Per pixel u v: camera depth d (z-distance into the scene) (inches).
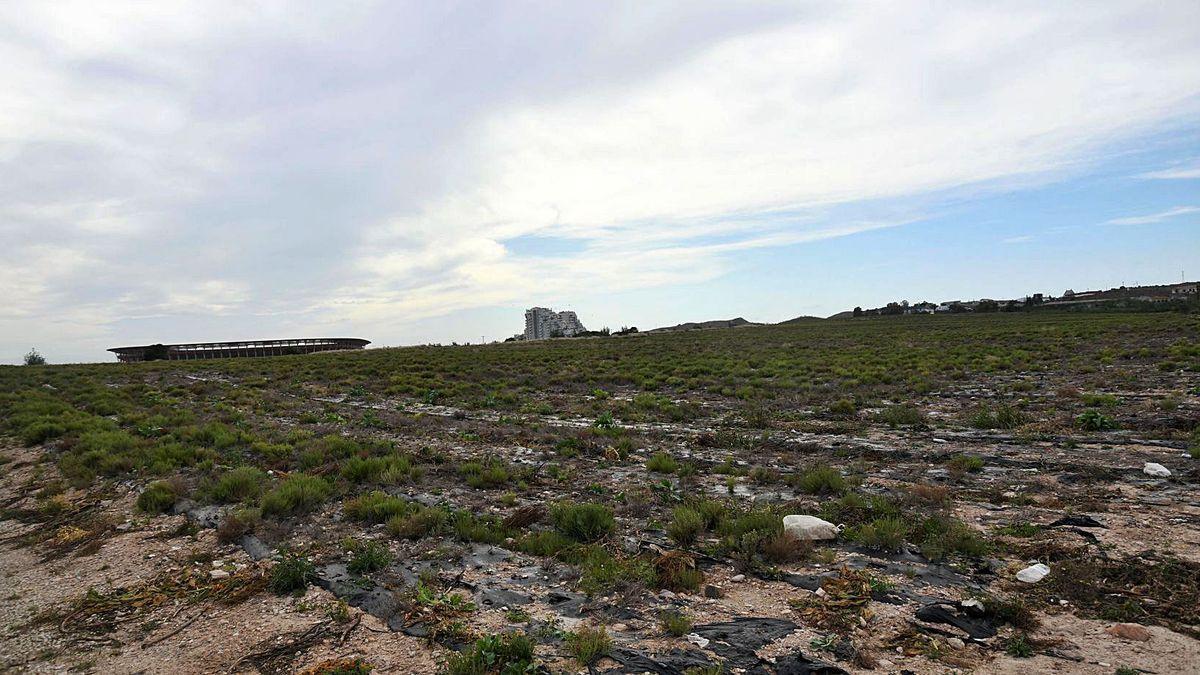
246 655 224.8
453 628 229.1
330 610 255.8
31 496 470.6
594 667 199.3
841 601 240.5
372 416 777.6
